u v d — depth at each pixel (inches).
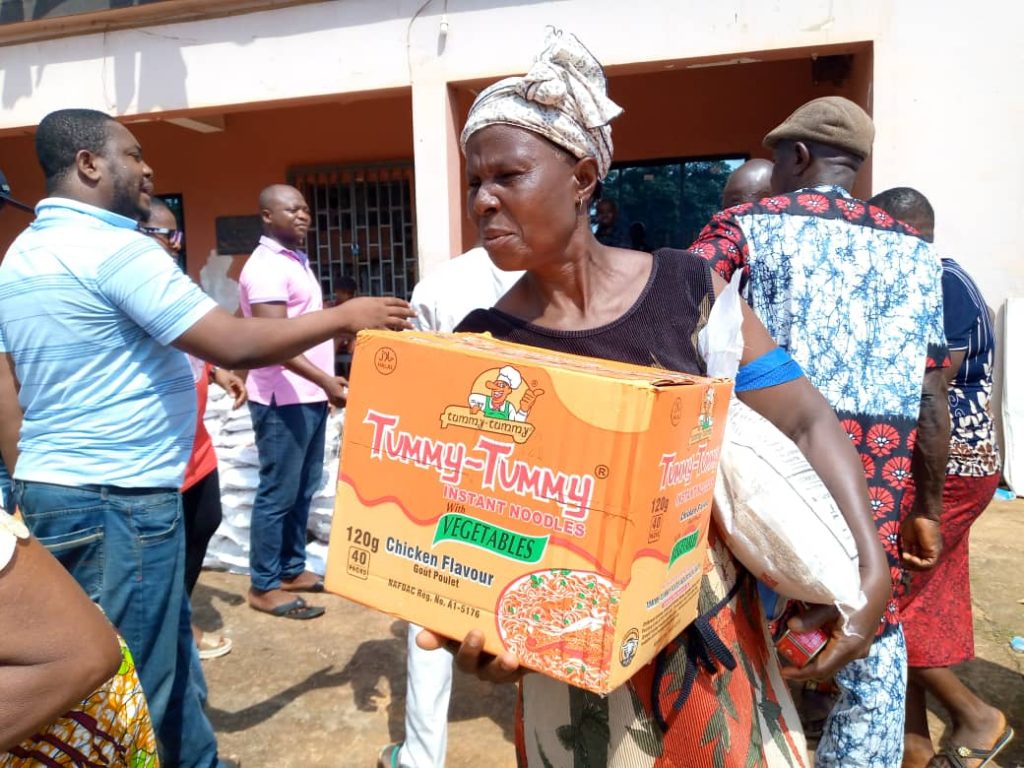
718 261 64.0
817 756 66.3
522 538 36.9
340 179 288.8
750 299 66.7
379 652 123.5
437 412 39.0
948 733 95.3
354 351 41.9
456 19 193.3
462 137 45.2
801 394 48.1
